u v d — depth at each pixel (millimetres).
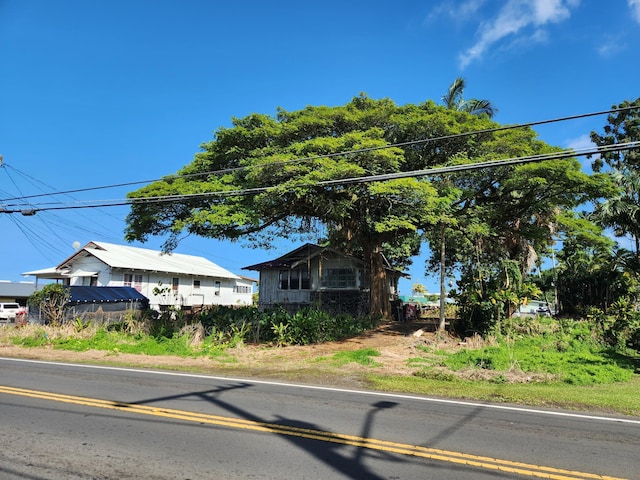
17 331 19391
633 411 8414
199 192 17094
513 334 17922
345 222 23203
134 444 5520
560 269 25922
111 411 7125
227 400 8148
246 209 17016
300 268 29828
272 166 15219
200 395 8555
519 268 22094
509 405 8578
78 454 5145
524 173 16969
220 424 6469
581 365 13367
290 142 18125
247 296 48906
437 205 17219
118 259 33938
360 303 27797
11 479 4414
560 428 6859
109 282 32594
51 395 8258
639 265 22922
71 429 6105
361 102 19516
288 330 17875
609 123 31344
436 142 18734
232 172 18422
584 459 5414
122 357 14641
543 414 7840
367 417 7141
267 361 14211
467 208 20172
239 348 16391
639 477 4875
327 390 9562
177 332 18094
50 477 4484
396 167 16609
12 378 10164
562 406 8711
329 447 5562
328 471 4785
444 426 6746
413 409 7875
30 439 5648
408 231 23297
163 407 7457
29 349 16344
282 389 9477
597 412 8289
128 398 8133
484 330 18500
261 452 5320
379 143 15547
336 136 18484
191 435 5926
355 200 19000
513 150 17469
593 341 17297
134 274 34750
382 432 6293
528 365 13430
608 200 22281
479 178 19312
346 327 19734
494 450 5656
